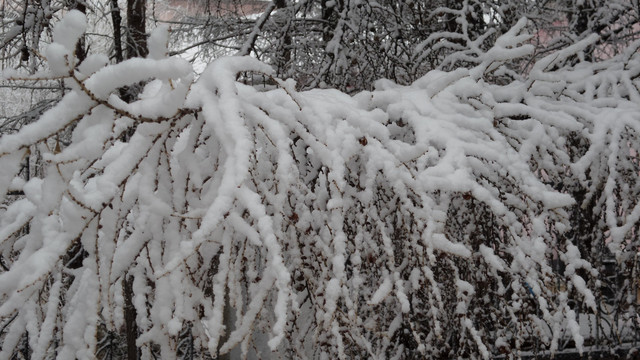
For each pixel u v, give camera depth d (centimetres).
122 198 212
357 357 300
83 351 193
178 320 199
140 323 230
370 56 575
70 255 353
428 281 258
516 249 276
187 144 225
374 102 297
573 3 671
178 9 767
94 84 175
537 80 354
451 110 302
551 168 333
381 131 261
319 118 253
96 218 195
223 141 205
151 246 214
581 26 666
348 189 263
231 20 694
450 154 271
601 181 363
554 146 329
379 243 290
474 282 311
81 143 180
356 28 577
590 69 419
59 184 178
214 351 195
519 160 285
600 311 389
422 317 335
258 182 216
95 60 167
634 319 405
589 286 378
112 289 228
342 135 252
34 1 521
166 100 195
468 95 317
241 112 221
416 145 259
